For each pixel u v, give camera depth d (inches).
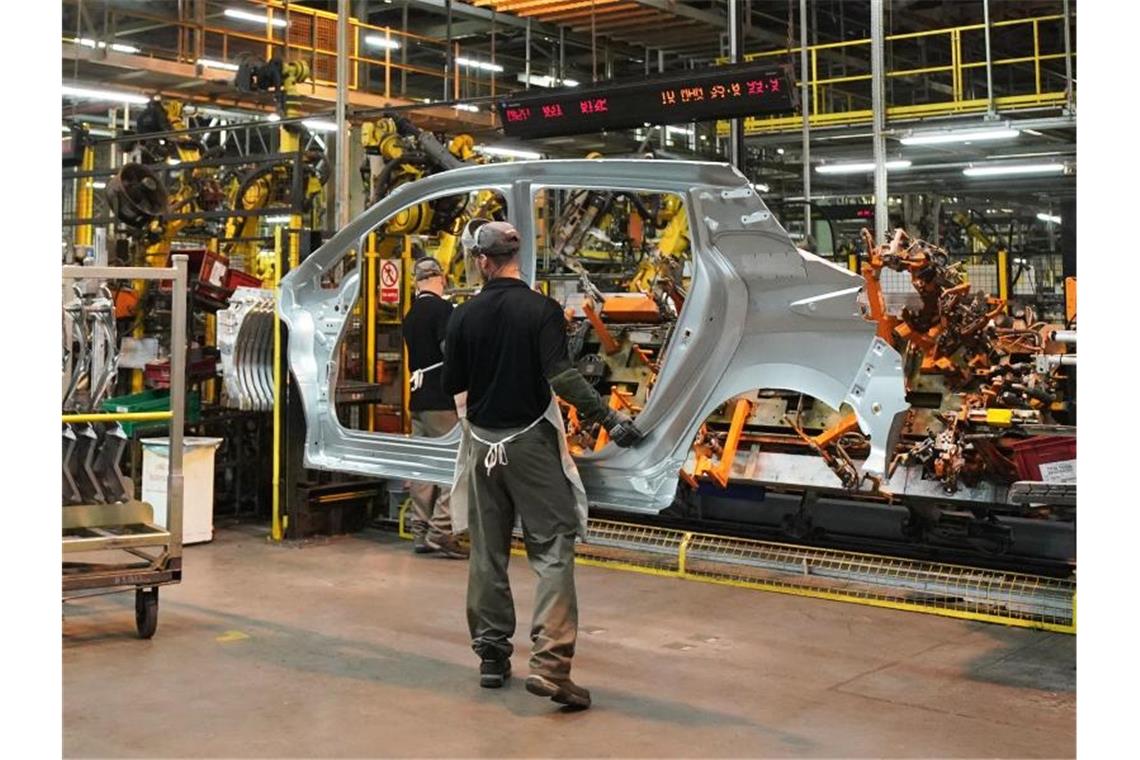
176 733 145.9
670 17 476.7
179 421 193.5
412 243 348.2
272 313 284.2
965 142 498.3
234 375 281.0
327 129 489.7
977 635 195.6
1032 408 212.1
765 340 164.6
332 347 229.3
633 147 543.8
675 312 255.9
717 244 165.9
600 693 164.4
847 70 630.5
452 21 616.7
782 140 514.0
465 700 161.0
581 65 649.6
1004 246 650.2
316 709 156.4
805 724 151.2
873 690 165.9
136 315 324.5
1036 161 508.4
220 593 226.7
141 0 526.3
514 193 188.5
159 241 338.6
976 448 206.1
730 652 185.8
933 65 655.8
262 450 313.0
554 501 157.6
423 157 314.0
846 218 525.7
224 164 313.7
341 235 232.5
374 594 226.5
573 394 155.5
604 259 376.5
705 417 168.1
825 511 246.2
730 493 258.1
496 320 158.6
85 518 194.4
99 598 223.6
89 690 163.9
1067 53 433.1
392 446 212.5
